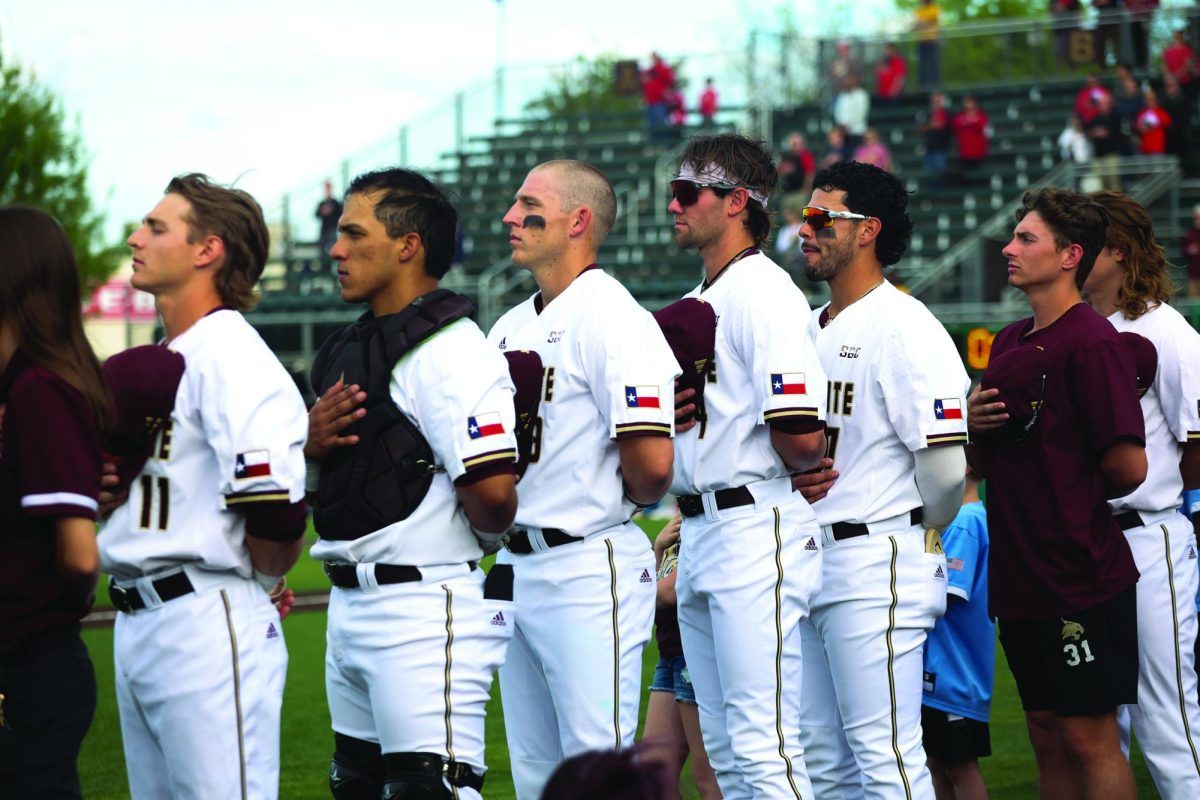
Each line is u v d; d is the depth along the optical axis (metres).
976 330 17.27
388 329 4.47
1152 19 26.72
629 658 4.95
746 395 5.12
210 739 4.06
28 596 3.78
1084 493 5.30
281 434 4.09
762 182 5.37
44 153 27.47
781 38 28.50
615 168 28.59
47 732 3.79
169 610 4.08
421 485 4.43
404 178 4.63
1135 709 5.69
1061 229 5.44
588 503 4.91
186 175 4.35
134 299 31.03
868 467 5.30
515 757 5.17
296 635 11.57
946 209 24.95
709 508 5.17
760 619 5.04
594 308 4.93
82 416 3.77
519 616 4.98
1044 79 27.38
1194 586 5.75
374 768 4.62
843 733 5.51
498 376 4.43
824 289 21.81
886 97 27.95
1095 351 5.29
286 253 27.05
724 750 5.30
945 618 5.79
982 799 5.75
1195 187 22.53
